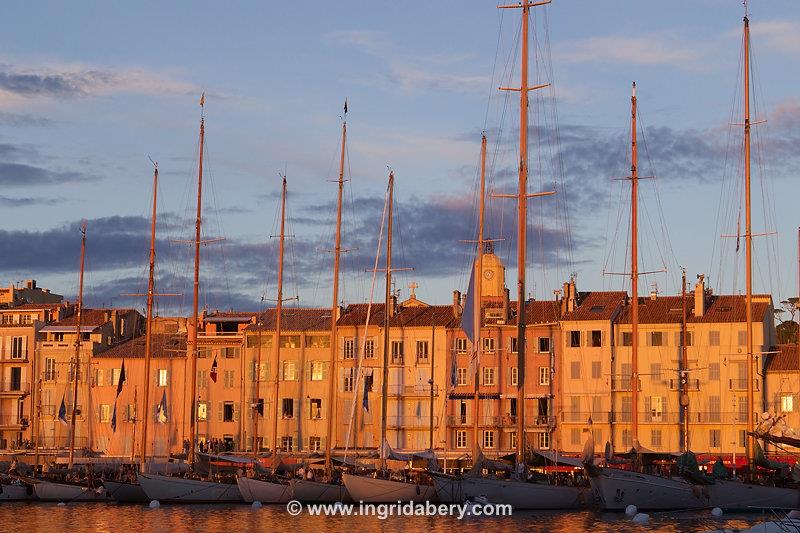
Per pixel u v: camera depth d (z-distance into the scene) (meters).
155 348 181.75
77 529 104.69
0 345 184.12
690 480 108.25
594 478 110.06
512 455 121.94
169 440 177.00
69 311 192.50
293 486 121.62
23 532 102.62
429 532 98.81
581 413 164.38
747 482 108.50
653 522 101.88
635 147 128.62
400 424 169.00
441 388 168.75
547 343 167.50
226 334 181.12
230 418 176.00
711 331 162.12
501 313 170.50
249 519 111.81
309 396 173.12
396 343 171.12
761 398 159.50
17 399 182.62
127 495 131.62
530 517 108.00
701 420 160.25
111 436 178.38
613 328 165.12
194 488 128.00
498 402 167.00
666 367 162.62
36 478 135.50
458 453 159.00
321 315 178.12
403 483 116.38
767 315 165.25
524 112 112.56
